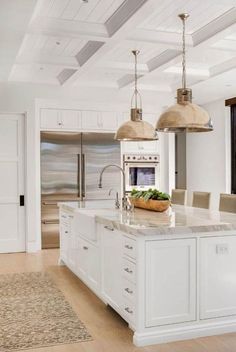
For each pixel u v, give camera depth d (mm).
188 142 8477
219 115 7504
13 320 3570
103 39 4242
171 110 3693
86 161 6965
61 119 6852
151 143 7492
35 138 6668
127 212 4207
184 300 3182
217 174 7539
